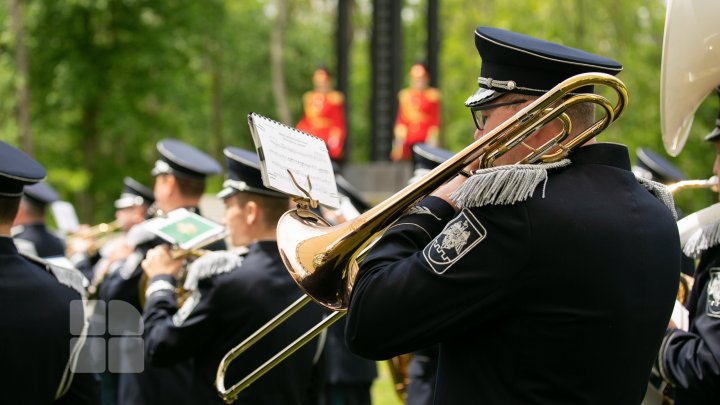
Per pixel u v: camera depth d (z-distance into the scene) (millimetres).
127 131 30078
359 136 48719
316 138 3793
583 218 3092
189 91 30828
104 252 10031
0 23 27000
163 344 5188
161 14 29219
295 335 5273
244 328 5160
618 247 3115
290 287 5285
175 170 7109
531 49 3244
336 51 21344
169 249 5543
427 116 19594
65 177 28703
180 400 6387
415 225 3268
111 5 28703
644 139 23906
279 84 39625
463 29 35469
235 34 35594
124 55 28969
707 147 21844
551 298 3057
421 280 3070
